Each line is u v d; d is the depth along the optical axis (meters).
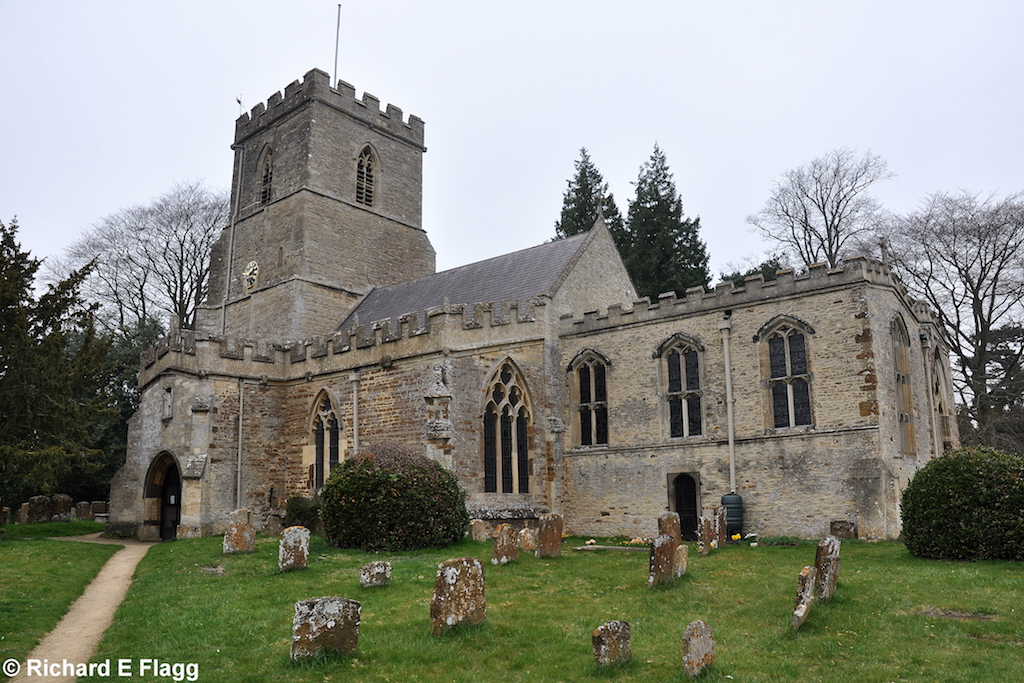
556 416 29.72
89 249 52.12
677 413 27.98
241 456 31.89
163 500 33.16
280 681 10.51
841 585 15.03
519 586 15.86
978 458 18.14
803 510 24.62
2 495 29.38
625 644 11.02
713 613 13.62
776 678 10.49
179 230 54.91
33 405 26.38
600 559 19.50
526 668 10.95
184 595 15.68
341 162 43.62
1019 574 15.48
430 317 28.81
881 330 24.91
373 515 20.86
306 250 40.94
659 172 55.59
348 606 11.51
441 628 12.19
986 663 10.74
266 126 45.03
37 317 27.69
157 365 33.25
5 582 17.33
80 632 13.99
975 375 39.34
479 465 27.92
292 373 33.62
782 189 47.56
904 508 19.09
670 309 28.39
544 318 30.20
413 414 28.70
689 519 27.23
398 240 45.91
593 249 33.41
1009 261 38.03
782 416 25.70
